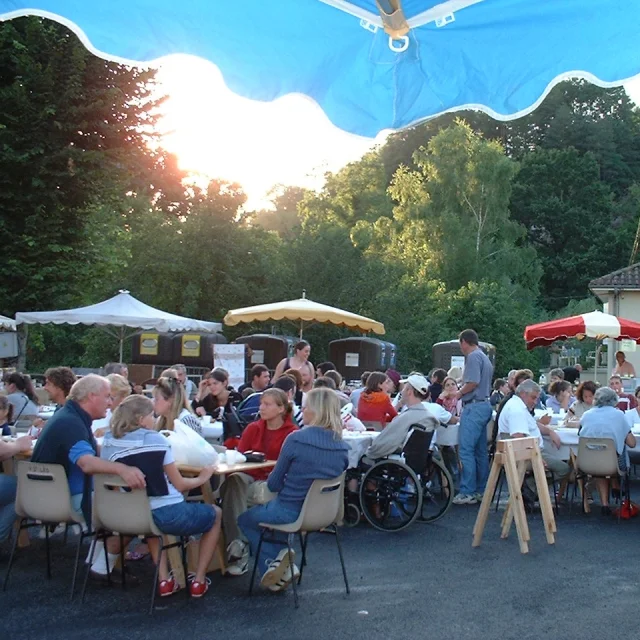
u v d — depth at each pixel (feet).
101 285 83.66
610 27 8.66
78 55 56.18
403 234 156.15
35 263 59.36
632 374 61.87
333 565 22.34
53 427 19.12
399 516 29.14
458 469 36.35
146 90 60.08
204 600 18.72
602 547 25.02
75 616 17.43
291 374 31.99
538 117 234.99
